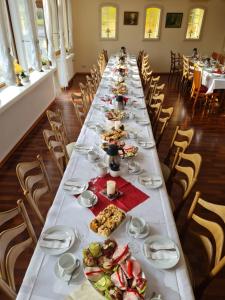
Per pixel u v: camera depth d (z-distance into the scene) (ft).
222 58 21.68
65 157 7.22
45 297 3.17
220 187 9.21
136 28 25.93
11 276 3.62
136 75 16.14
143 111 9.75
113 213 4.37
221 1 24.70
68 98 19.06
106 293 3.12
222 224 7.53
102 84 13.56
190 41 26.66
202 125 14.51
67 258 3.62
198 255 6.48
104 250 3.65
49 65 17.17
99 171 5.50
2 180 9.25
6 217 3.93
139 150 6.75
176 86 22.84
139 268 3.43
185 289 3.33
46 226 4.26
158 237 4.02
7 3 11.35
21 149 11.48
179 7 24.89
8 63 10.52
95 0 24.49
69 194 4.99
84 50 27.17
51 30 16.84
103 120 8.64
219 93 16.61
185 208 8.06
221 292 5.65
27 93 12.40
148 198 4.96
